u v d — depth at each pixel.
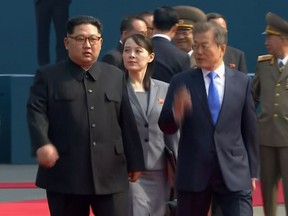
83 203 13.12
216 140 13.63
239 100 13.83
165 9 17.45
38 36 32.34
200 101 13.70
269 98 17.41
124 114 13.09
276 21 17.20
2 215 20.02
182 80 13.88
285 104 17.28
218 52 13.76
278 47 17.23
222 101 13.70
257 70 17.67
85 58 12.81
